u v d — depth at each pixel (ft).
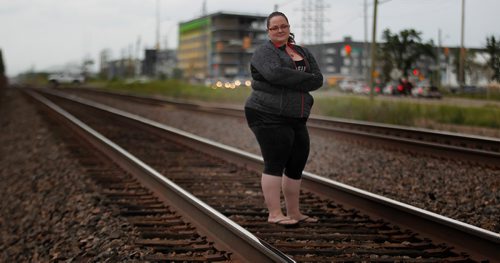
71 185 27.89
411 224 17.06
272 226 17.70
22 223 25.08
